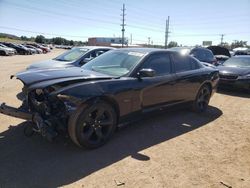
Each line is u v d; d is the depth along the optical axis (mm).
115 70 4797
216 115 6312
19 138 4301
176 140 4594
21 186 3051
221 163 3822
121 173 3420
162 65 5293
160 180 3301
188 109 6555
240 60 10773
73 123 3748
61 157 3762
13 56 33219
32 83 3947
